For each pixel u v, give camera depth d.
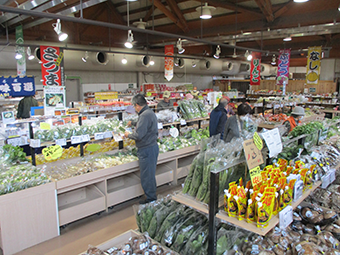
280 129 3.26
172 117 5.51
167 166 4.68
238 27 9.21
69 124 4.10
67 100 10.94
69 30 10.20
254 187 1.96
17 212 2.77
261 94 14.76
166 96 7.19
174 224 2.33
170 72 10.40
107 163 3.68
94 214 3.63
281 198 1.97
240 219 1.87
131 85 13.20
